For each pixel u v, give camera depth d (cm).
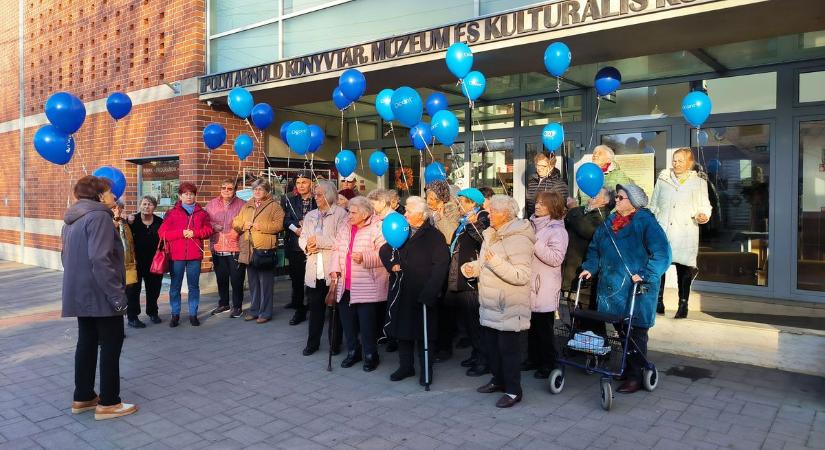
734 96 698
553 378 496
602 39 571
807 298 639
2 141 1617
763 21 512
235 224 774
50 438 421
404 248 519
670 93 746
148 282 771
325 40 848
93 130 1248
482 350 555
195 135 973
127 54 1136
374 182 1131
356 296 557
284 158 1089
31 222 1482
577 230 565
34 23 1468
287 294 983
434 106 678
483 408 468
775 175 663
